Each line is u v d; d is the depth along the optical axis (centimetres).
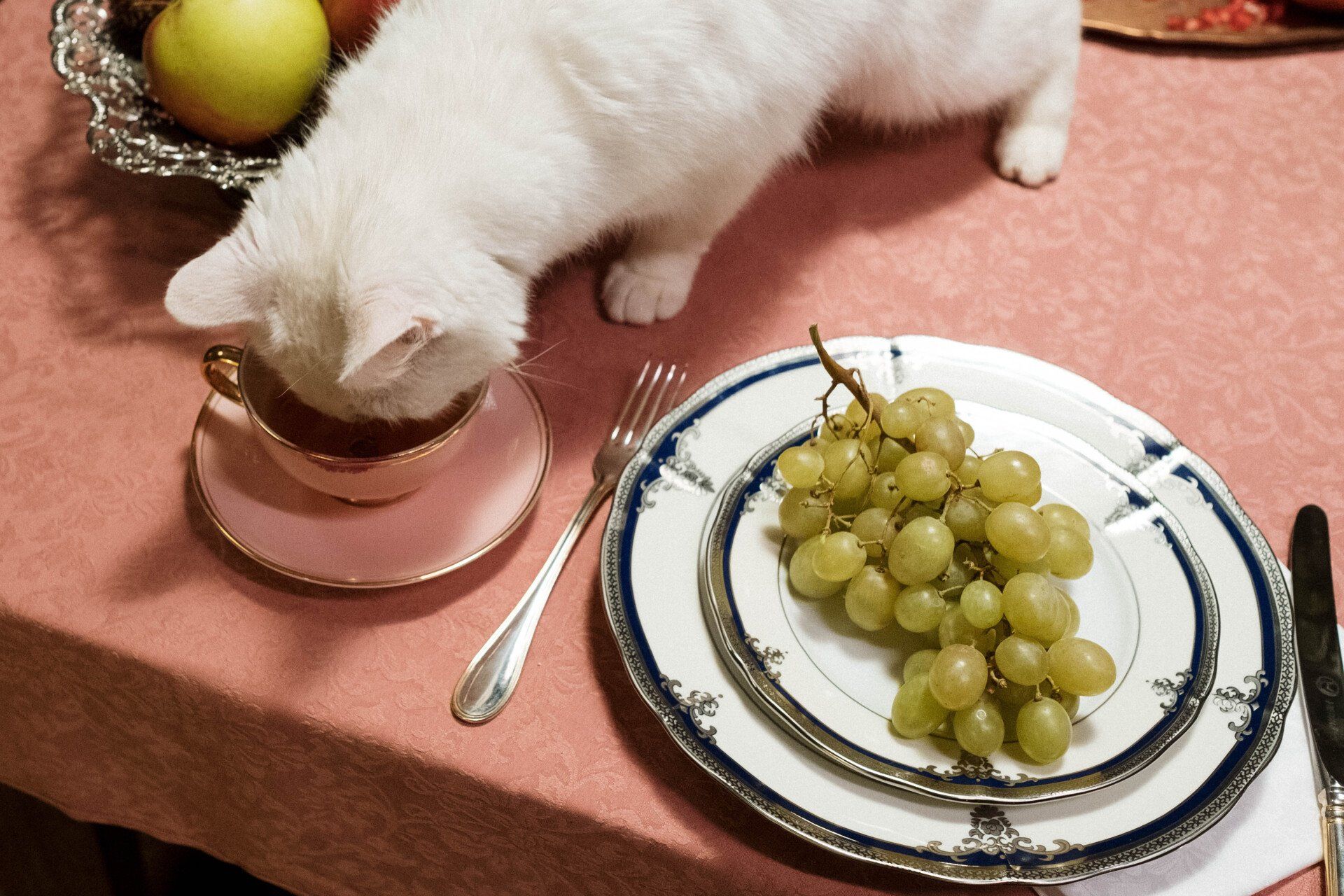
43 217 71
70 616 57
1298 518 61
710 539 55
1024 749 50
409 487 58
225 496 58
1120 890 49
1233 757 51
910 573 51
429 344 57
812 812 49
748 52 66
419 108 59
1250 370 70
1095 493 58
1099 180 79
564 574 59
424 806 56
